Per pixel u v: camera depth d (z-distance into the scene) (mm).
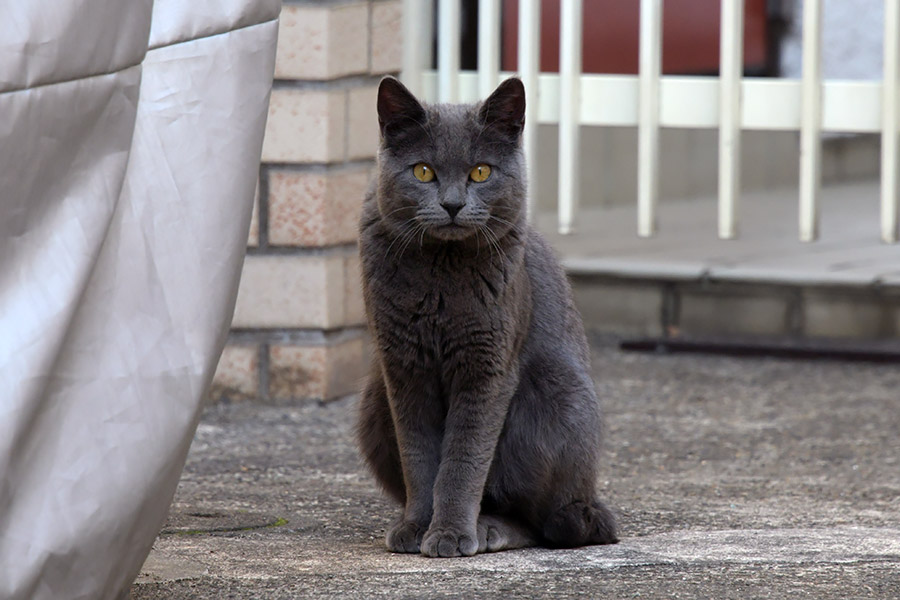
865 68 12125
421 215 4109
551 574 3660
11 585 2457
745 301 8828
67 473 2570
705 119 8016
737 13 7840
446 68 8078
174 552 3951
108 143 2639
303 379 7004
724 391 7539
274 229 6879
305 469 5605
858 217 11117
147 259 2740
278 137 6781
